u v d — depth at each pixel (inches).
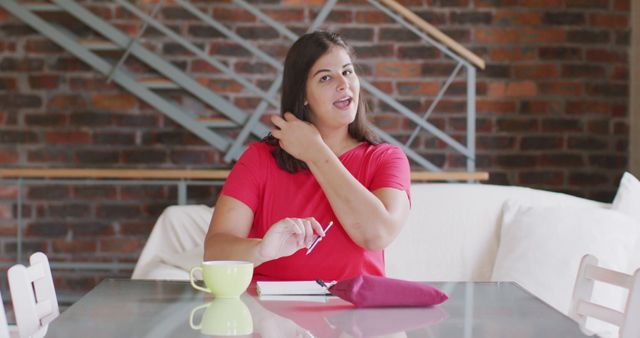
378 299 58.6
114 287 66.9
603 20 190.7
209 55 187.3
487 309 58.7
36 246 187.2
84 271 186.9
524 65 190.2
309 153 75.2
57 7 175.9
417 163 190.7
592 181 191.5
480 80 190.2
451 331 51.3
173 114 178.4
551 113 191.0
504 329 51.8
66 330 51.1
